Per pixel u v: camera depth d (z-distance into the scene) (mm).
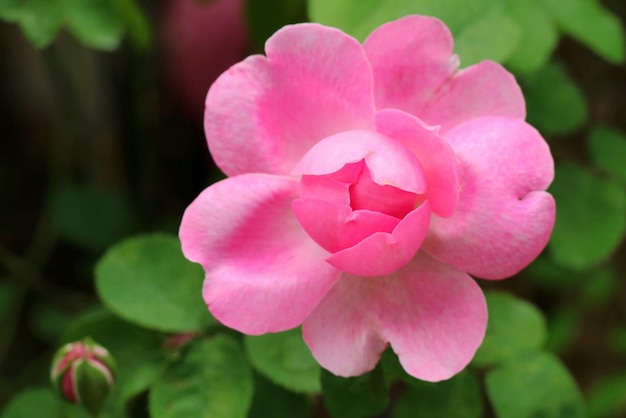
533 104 482
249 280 397
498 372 432
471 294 400
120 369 441
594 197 477
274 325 397
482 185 396
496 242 396
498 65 404
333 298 400
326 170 387
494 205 395
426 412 428
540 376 431
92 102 550
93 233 543
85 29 460
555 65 487
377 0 436
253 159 405
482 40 433
